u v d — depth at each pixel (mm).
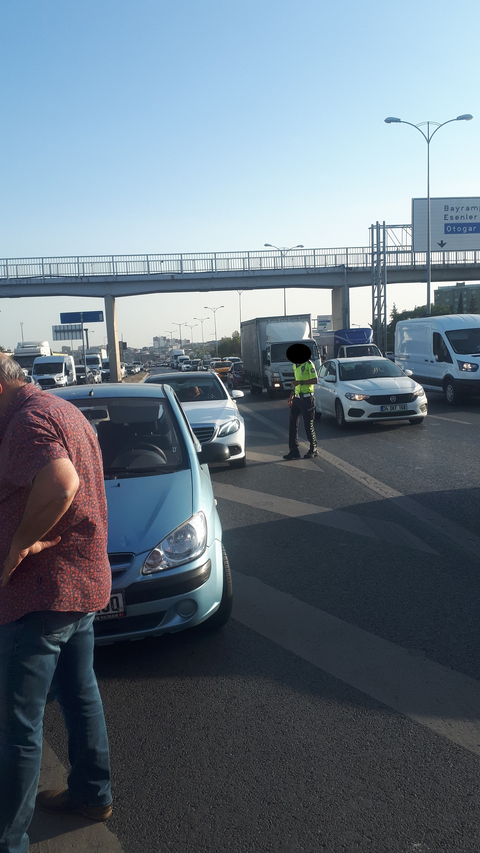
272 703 3443
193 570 3883
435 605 4656
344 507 7652
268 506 7875
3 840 2279
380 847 2408
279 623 4457
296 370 10969
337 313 53344
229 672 3805
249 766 2922
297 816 2588
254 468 10492
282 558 5859
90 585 2404
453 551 5859
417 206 46000
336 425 15523
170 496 4250
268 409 21531
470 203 46406
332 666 3822
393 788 2729
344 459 10867
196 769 2920
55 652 2367
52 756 3119
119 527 3930
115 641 3783
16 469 2205
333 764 2912
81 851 2465
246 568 5621
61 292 48812
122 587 3732
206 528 4125
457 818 2543
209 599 3984
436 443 11992
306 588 5090
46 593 2299
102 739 2619
